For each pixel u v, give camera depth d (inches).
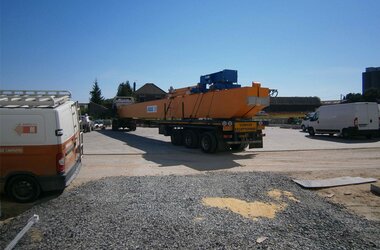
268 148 663.1
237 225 211.2
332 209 266.8
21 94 327.3
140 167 444.1
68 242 183.3
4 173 275.0
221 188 302.7
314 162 491.5
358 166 457.7
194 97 670.5
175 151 614.5
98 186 304.8
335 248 190.2
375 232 219.9
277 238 196.1
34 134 276.5
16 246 179.8
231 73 618.8
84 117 1226.0
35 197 279.1
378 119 853.2
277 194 295.4
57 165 279.0
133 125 1294.3
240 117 575.8
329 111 918.4
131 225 205.2
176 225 205.9
